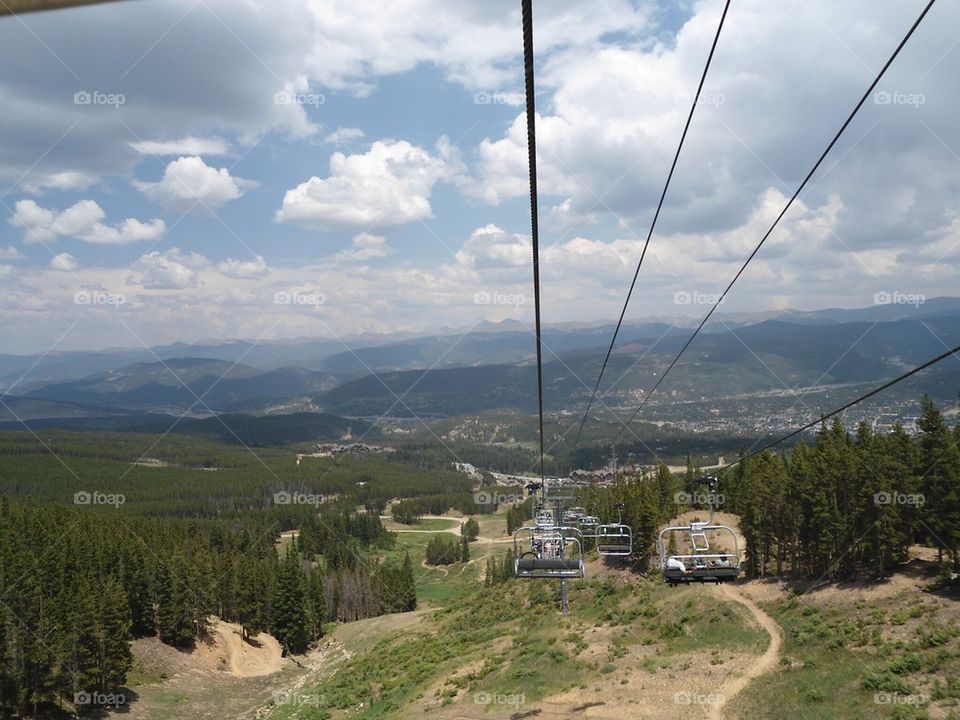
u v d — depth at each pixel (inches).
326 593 5728.3
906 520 2628.0
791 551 3061.0
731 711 1822.1
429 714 2112.5
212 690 3531.0
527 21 382.0
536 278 737.6
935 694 1657.2
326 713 2682.1
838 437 3368.6
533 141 499.5
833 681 1876.2
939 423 2655.0
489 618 3887.8
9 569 3132.4
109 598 3179.1
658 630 2753.4
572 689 2153.1
